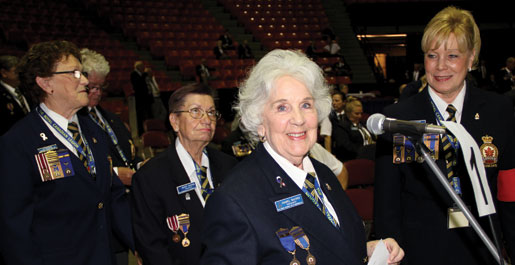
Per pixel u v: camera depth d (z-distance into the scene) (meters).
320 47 17.20
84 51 2.63
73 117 2.02
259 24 17.83
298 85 1.29
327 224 1.24
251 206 1.18
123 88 13.26
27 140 1.81
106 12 15.92
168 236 1.97
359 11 17.59
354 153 5.29
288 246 1.18
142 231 1.95
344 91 10.68
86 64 2.57
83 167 1.91
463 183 1.66
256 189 1.22
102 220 1.96
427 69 1.68
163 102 11.48
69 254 1.84
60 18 14.92
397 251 1.45
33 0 14.92
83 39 14.44
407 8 17.38
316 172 1.45
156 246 1.94
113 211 2.14
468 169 1.36
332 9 18.89
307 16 18.47
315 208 1.25
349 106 5.40
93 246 1.92
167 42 15.64
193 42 16.05
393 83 14.15
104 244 1.95
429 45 1.65
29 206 1.76
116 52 14.49
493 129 1.68
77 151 1.92
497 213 1.73
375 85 14.21
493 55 16.95
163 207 1.99
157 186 1.99
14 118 3.50
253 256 1.14
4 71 3.57
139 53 15.20
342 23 18.23
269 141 1.32
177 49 15.55
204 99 2.12
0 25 12.85
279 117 1.29
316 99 1.36
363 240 1.39
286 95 1.28
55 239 1.83
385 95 14.17
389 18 17.55
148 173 2.02
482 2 16.61
